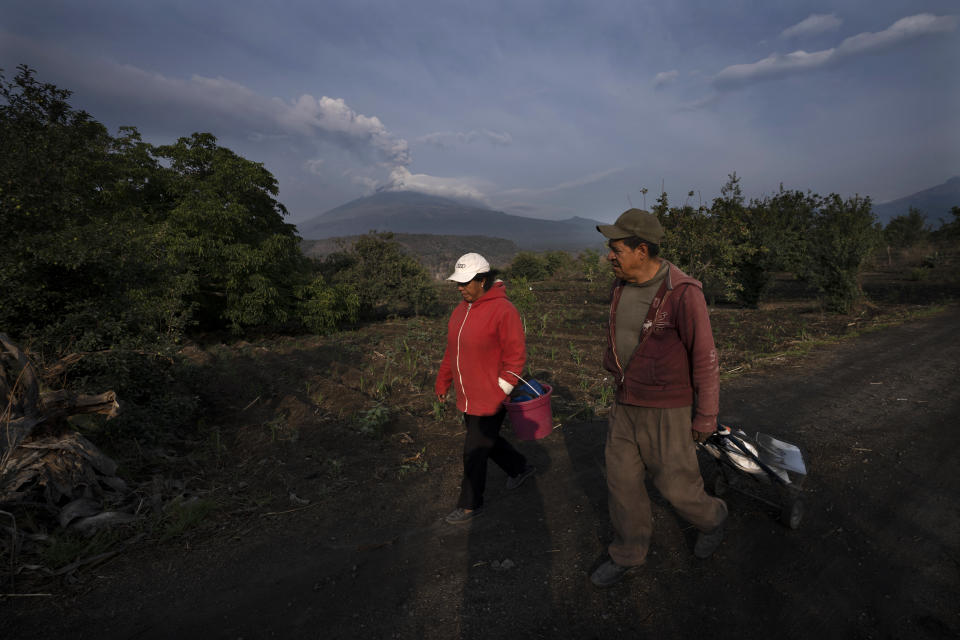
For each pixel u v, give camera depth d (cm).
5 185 435
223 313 1290
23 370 344
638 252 221
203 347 1173
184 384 628
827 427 464
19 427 321
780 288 2006
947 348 760
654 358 223
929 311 1130
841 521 300
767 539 283
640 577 256
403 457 443
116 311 477
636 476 241
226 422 565
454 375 318
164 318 539
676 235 1306
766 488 309
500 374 312
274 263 1359
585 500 346
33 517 303
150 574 270
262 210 1441
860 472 366
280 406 612
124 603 246
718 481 326
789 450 280
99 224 503
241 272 1280
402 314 1948
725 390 607
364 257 1872
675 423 224
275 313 1335
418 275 1877
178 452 459
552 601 242
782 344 862
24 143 475
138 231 548
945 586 237
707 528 246
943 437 422
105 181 654
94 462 342
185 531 315
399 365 858
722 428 294
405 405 609
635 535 244
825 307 1268
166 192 1277
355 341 1188
